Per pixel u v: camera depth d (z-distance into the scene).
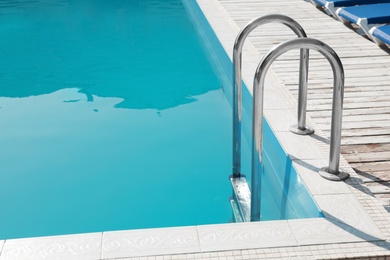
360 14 6.64
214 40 7.11
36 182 4.54
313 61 5.79
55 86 6.48
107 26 8.82
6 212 4.15
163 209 4.10
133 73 6.77
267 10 8.17
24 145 5.14
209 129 5.32
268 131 4.27
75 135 5.30
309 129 4.08
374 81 5.18
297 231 2.94
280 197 3.96
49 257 2.76
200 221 3.93
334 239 2.87
